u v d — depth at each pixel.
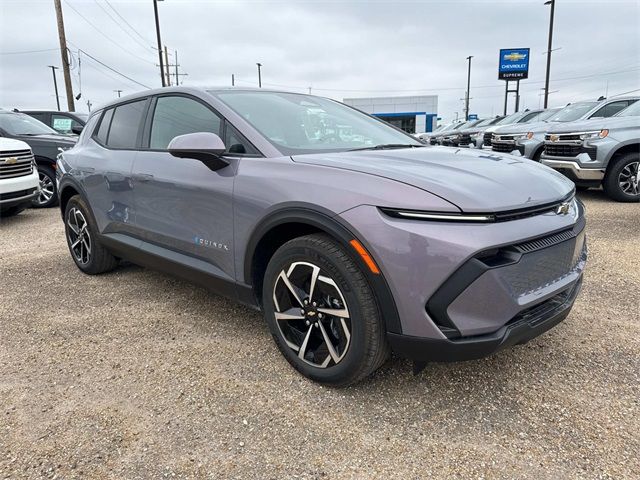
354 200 2.15
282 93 3.48
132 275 4.38
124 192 3.55
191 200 2.94
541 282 2.20
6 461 1.97
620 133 7.35
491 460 1.95
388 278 2.05
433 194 2.04
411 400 2.36
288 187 2.39
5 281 4.30
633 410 2.24
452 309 1.99
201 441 2.09
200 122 3.06
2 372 2.69
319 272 2.30
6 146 6.90
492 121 18.14
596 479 1.83
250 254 2.62
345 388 2.46
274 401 2.37
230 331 3.16
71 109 21.62
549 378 2.53
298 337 2.53
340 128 3.24
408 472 1.89
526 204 2.15
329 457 1.98
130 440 2.10
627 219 6.22
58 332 3.19
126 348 2.95
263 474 1.89
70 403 2.38
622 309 3.37
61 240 6.00
